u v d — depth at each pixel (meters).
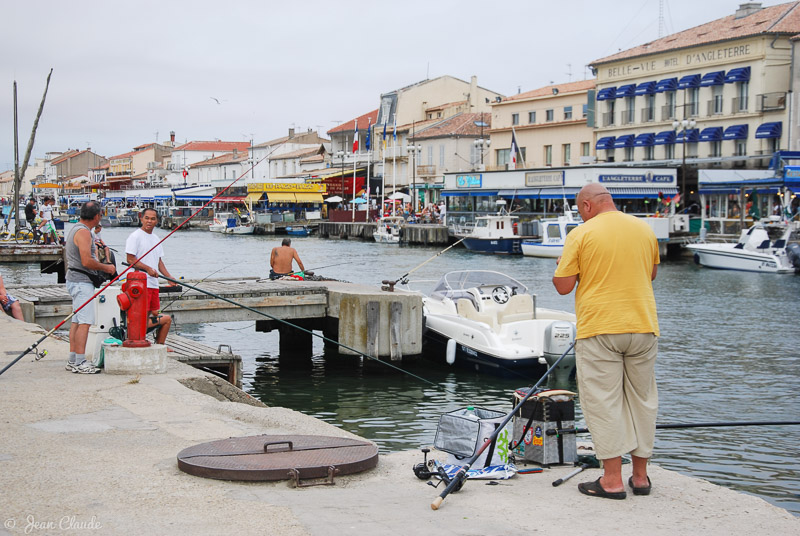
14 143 42.31
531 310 17.30
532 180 56.78
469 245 53.53
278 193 83.25
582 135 65.81
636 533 4.68
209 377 9.52
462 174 63.81
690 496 5.38
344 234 74.38
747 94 52.84
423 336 17.52
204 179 126.25
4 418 7.30
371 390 15.18
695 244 42.91
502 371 15.81
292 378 16.33
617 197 51.28
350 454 6.01
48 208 37.91
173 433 6.82
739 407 13.47
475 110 87.06
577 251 5.46
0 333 12.61
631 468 6.11
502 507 5.11
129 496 5.15
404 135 85.25
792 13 53.41
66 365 9.77
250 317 17.25
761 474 9.88
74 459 5.98
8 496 5.12
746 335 20.88
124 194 119.12
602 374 5.34
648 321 5.32
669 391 14.66
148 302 10.46
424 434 12.04
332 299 17.69
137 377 9.30
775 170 46.22
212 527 4.62
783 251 39.28
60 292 17.45
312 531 4.60
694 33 58.69
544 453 6.04
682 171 52.88
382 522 4.79
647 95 59.97
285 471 5.55
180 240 70.56
